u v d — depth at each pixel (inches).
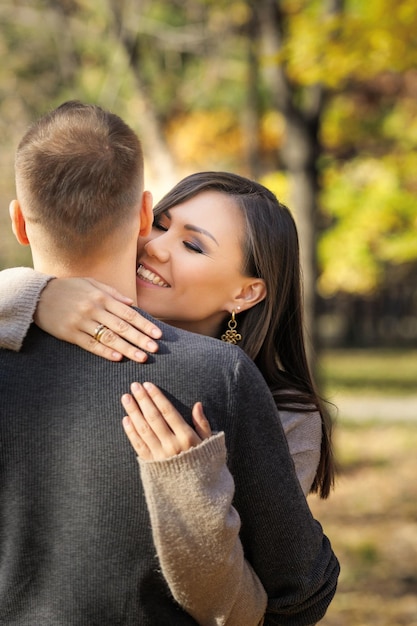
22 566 77.4
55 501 76.8
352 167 611.2
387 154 600.1
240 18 479.5
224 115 613.9
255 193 111.8
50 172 79.0
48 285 81.3
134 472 76.0
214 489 75.1
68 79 542.9
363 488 398.3
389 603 255.9
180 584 76.1
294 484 82.5
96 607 76.1
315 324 394.6
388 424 595.8
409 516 349.4
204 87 554.6
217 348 79.5
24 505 77.2
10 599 77.5
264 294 110.8
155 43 516.1
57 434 76.9
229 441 78.4
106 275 82.4
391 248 630.5
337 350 1247.5
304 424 106.0
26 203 80.7
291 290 114.3
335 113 565.0
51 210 79.5
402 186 610.2
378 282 773.3
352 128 580.1
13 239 600.7
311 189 394.3
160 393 76.0
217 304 110.0
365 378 864.3
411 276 1280.8
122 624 76.7
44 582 77.2
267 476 80.4
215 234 107.7
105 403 76.8
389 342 1378.0
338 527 337.4
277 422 81.7
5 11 506.9
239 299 110.4
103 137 80.2
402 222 612.4
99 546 76.0
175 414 75.7
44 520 77.0
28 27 551.2
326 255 627.2
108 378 77.4
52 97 570.9
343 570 286.7
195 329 114.2
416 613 246.8
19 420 77.4
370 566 289.6
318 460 107.3
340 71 293.0
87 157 79.0
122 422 76.2
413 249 619.5
